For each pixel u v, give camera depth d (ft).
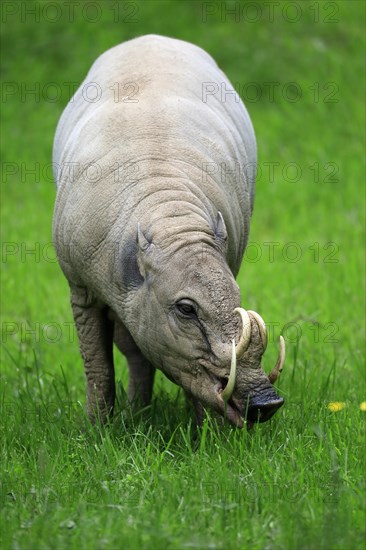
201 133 63.46
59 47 148.56
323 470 54.95
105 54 71.00
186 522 48.49
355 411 65.10
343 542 45.29
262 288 97.14
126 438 61.52
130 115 62.49
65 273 63.93
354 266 101.50
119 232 58.23
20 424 64.95
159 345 55.93
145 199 58.08
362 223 116.57
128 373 72.28
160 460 56.18
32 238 111.55
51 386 73.56
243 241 68.85
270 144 133.90
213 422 60.13
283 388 70.85
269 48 148.97
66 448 58.95
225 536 47.09
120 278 58.03
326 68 147.23
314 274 101.24
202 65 70.28
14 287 99.04
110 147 61.26
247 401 52.29
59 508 49.65
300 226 116.06
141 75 66.03
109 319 65.00
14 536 47.14
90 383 65.41
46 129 136.46
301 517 47.67
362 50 151.94
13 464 56.70
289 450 58.08
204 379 54.24
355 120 139.33
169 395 71.26
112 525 47.73
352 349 82.69
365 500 49.78
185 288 53.52
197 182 60.39
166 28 150.41
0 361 82.43
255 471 54.13
